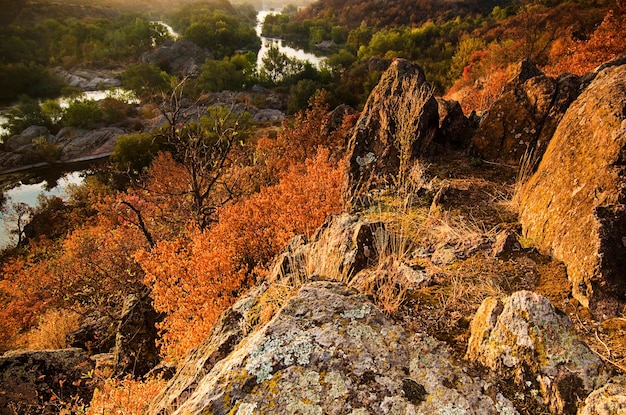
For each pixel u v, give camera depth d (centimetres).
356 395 192
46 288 1938
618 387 187
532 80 561
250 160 1912
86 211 3719
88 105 6594
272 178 1648
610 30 1600
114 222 2422
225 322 360
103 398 591
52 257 2797
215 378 209
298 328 230
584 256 285
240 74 8950
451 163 595
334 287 266
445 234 411
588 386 198
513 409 191
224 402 192
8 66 8669
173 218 1487
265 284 429
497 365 218
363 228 419
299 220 778
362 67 7881
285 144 1931
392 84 673
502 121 583
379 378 202
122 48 11888
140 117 7069
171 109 1366
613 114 322
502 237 364
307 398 191
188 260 827
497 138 586
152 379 624
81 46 11469
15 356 805
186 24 17750
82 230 2702
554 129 523
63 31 12056
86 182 4191
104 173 4097
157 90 7694
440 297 309
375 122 675
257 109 7556
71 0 18100
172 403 290
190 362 358
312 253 432
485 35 6700
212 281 723
